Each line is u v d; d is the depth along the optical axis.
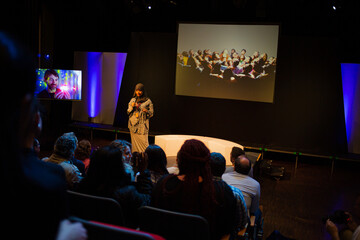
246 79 6.81
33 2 7.05
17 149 0.50
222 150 5.45
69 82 7.18
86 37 8.08
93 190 1.88
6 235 0.51
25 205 0.52
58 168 1.05
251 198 2.69
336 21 6.45
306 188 5.31
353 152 6.61
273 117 6.86
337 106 6.48
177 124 7.44
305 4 6.58
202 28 6.93
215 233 1.69
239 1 6.54
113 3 7.71
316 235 3.77
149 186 2.17
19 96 0.49
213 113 7.20
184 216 1.56
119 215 1.70
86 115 8.30
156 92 7.52
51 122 8.09
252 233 2.68
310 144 6.67
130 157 2.96
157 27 7.55
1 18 6.48
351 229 2.37
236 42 6.77
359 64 6.46
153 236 0.89
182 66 7.16
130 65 7.63
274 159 6.95
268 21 6.69
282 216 4.25
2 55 0.47
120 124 7.75
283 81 6.75
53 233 0.56
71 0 7.89
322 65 6.51
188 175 1.66
